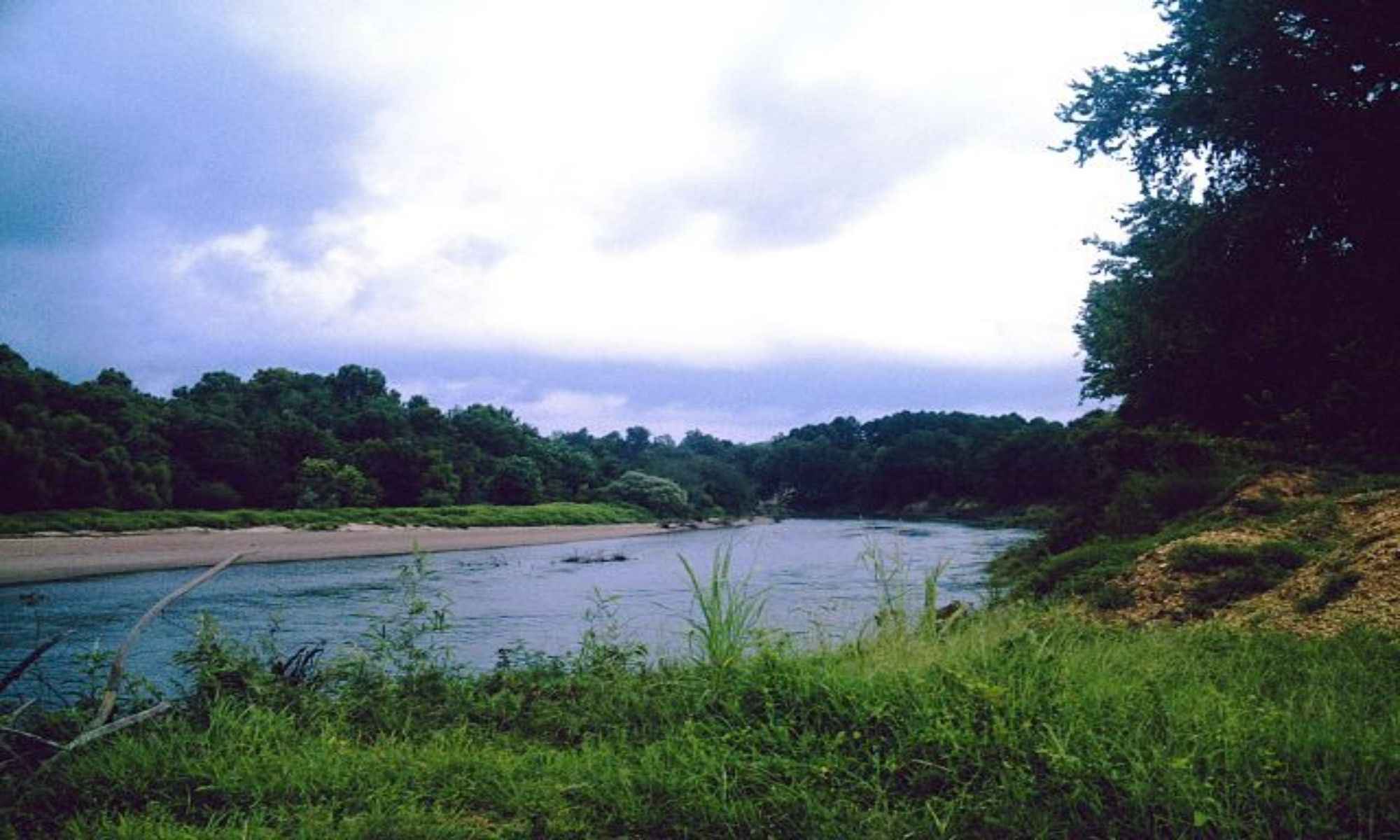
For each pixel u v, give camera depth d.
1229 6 15.25
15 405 45.53
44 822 3.50
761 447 155.00
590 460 100.81
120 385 59.59
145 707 4.96
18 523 37.94
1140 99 18.17
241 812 3.44
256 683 5.02
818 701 4.21
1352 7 14.66
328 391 86.88
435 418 85.69
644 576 27.95
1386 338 15.30
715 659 4.91
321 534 47.09
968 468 105.00
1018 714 3.87
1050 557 14.19
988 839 3.11
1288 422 16.25
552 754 4.12
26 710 4.68
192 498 53.66
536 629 14.55
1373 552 7.70
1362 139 14.89
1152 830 3.04
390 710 4.96
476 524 64.50
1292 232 16.05
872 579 23.45
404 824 3.26
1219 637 6.34
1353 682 4.73
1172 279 17.42
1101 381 22.86
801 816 3.29
